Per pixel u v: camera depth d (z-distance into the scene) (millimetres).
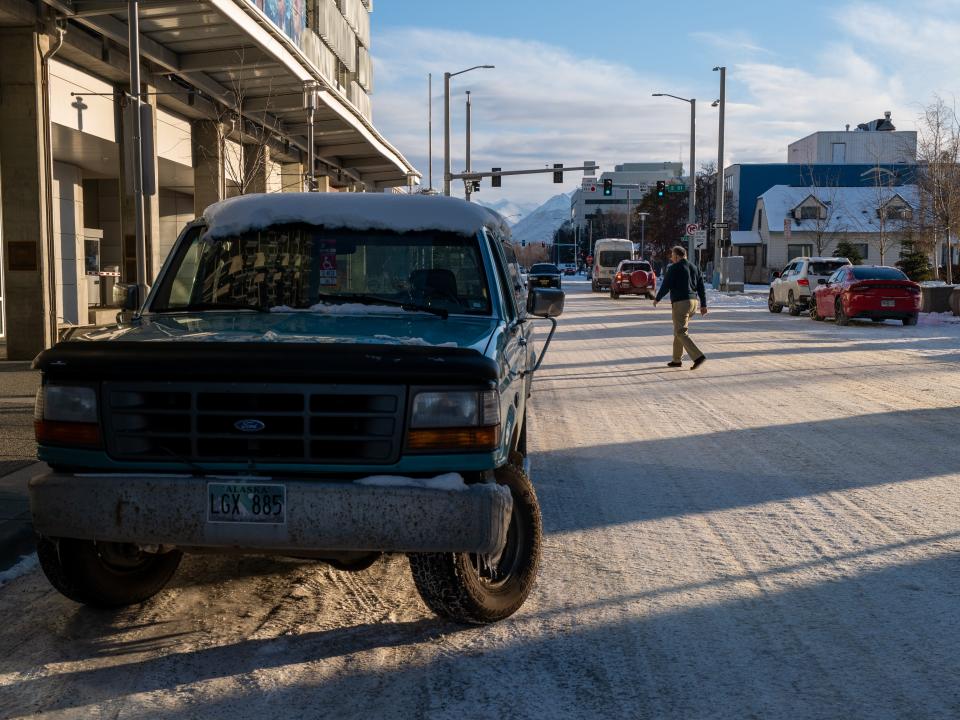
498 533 3789
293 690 3695
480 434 3826
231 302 5098
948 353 17094
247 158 29078
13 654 4051
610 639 4219
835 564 5289
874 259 77062
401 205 5246
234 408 3805
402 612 4551
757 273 82375
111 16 17688
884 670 3902
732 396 11859
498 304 5020
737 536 5840
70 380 3928
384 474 3807
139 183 15695
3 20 15180
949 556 5422
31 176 15680
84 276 24422
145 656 4023
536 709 3549
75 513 3832
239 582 5000
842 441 8906
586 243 168875
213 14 17828
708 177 95688
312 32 37312
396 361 3750
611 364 15516
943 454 8312
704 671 3891
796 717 3494
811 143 110438
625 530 5977
